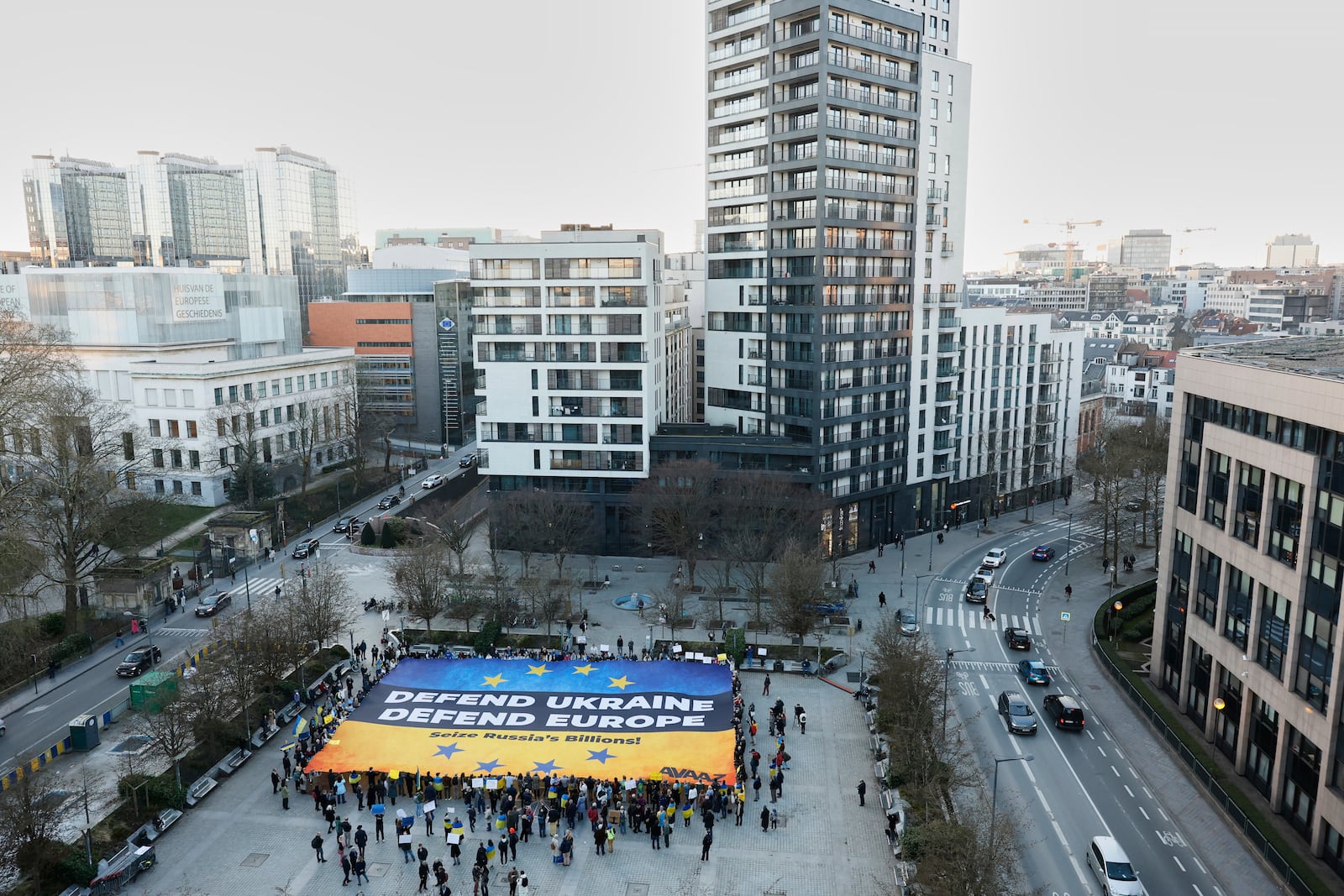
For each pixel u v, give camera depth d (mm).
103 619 81062
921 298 107812
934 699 58781
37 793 46344
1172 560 65188
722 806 51281
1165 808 51938
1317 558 46688
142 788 50406
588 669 66438
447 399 173875
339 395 144375
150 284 131000
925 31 111250
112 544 85250
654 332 105000
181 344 136375
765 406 105625
